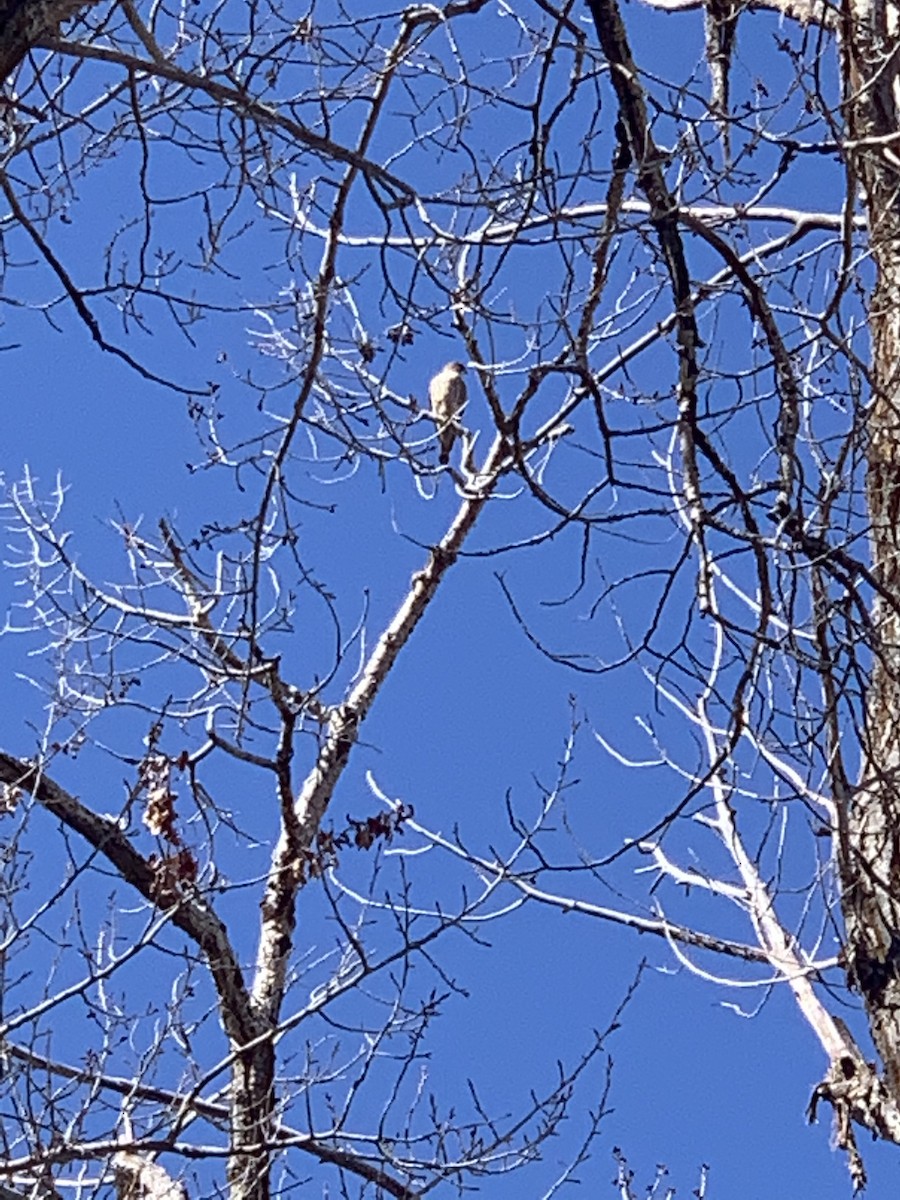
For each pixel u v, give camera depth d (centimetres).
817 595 497
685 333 477
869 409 522
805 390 535
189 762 709
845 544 487
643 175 466
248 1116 656
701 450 475
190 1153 569
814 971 607
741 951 643
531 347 497
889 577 535
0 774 684
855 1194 558
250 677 626
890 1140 562
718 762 501
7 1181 548
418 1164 611
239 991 713
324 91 488
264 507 542
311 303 544
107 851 708
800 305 540
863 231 594
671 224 472
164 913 616
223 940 712
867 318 548
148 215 496
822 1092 577
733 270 477
